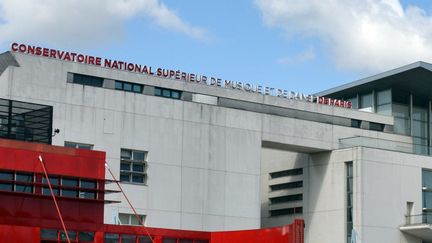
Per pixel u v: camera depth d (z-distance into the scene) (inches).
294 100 3233.3
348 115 3398.1
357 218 3125.0
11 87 2539.4
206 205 2854.3
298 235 1835.6
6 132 1856.5
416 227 3161.9
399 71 3420.3
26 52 2642.7
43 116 1920.5
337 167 3262.8
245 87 3125.0
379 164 3208.7
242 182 2957.7
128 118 2738.7
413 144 3627.0
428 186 3348.9
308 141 3206.2
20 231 1657.2
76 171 1795.0
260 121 3065.9
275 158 3676.2
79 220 1798.7
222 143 2940.5
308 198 3388.3
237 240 1977.1
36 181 1739.7
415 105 3727.9
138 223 2694.4
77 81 2704.2
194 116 2888.8
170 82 2910.9
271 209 3654.0
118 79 2780.5
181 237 1975.9
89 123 2655.0
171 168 2800.2
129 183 2696.9
